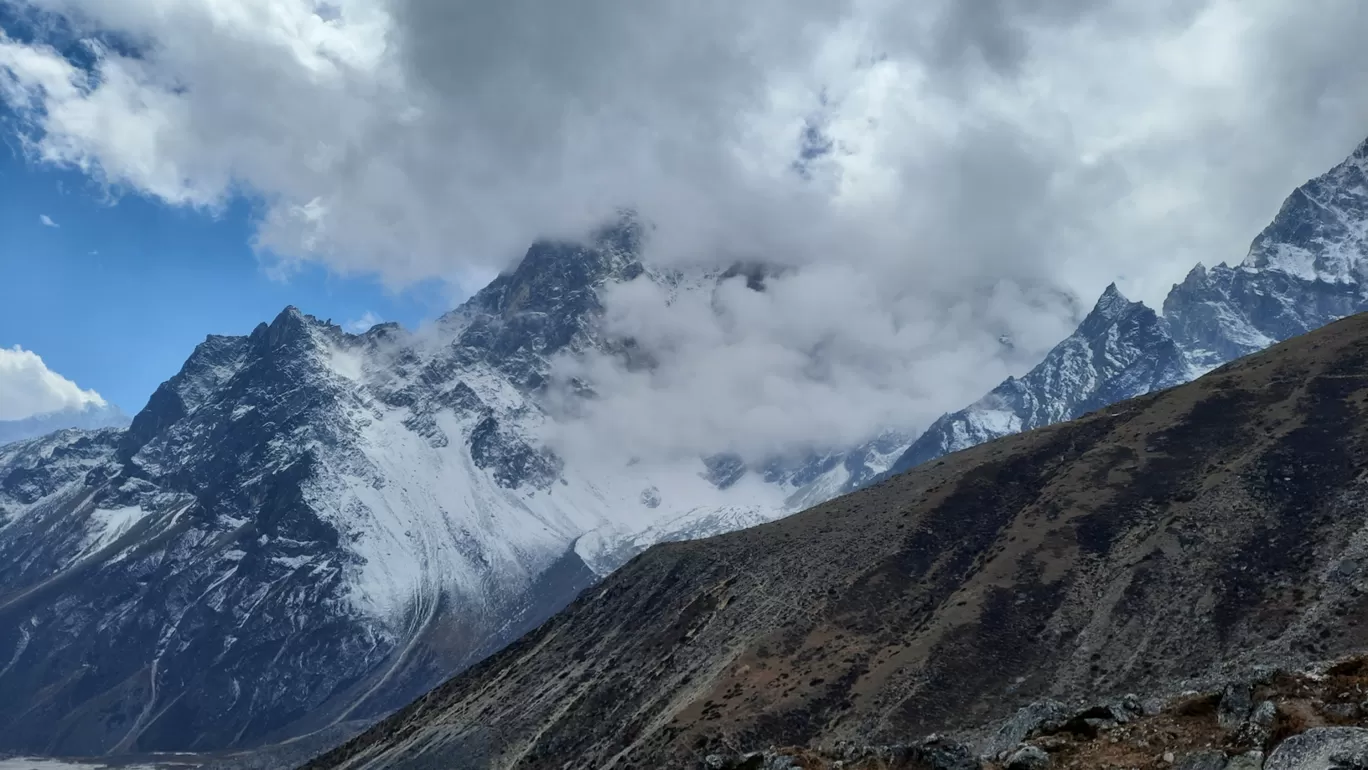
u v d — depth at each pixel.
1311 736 34.56
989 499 184.88
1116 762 41.22
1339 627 107.50
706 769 55.16
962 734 113.56
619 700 172.75
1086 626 131.62
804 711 130.88
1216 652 115.44
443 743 189.50
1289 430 159.25
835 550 189.25
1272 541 132.62
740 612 179.88
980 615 140.25
